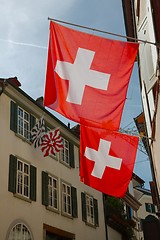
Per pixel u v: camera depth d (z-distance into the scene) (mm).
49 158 21844
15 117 19500
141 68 15477
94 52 9109
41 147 18953
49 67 9070
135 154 10195
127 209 33344
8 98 19500
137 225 34719
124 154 10172
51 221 20281
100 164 10039
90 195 25797
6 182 17516
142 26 14961
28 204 18703
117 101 8875
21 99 20484
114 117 8805
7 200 17234
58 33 9211
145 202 44438
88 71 9031
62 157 23734
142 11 14891
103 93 8898
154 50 12180
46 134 18953
